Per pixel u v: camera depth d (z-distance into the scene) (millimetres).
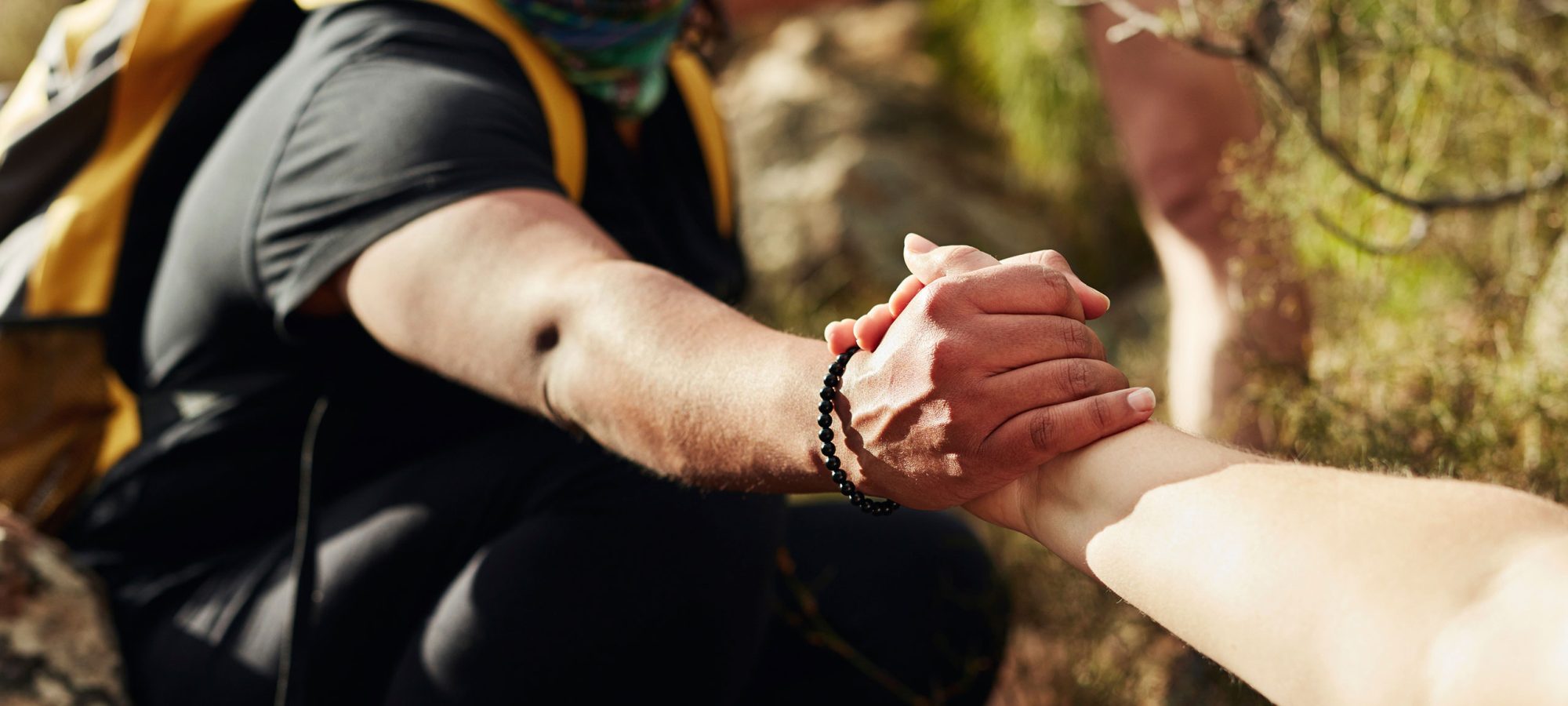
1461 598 682
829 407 846
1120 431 815
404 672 1077
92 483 1203
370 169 1021
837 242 3184
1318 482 744
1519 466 1178
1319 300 1437
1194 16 1246
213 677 1105
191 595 1159
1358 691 690
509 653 1046
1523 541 687
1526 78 1373
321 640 1090
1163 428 813
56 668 1097
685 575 1056
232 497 1150
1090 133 3176
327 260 1016
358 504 1127
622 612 1051
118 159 1211
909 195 3279
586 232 976
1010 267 834
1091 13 1621
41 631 1103
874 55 3686
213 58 1227
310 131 1067
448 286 969
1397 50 1394
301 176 1052
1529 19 1467
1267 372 1271
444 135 1021
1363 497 728
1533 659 655
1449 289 1552
